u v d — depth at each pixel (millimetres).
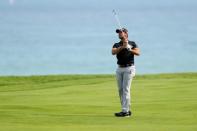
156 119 39750
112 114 42219
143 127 36250
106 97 51406
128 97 41625
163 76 69500
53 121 38844
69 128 35875
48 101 49031
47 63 187625
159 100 48906
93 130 35156
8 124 37406
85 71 164500
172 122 38344
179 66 172875
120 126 36688
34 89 58188
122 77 42062
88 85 60375
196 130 35031
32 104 47188
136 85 59062
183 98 49781
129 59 41812
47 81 66750
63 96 52375
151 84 59812
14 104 47062
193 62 183250
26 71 163500
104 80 65562
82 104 47188
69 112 43094
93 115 41688
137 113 42469
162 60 189375
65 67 175875
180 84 59594
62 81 65188
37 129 35500
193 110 43469
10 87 60312
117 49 41562
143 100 49094
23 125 37000
